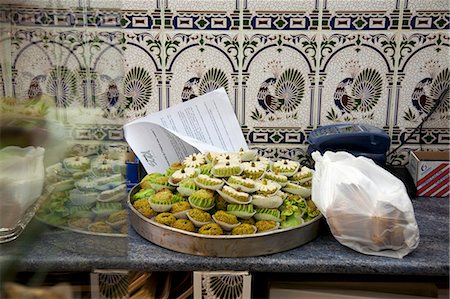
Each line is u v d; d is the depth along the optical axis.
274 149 1.34
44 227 0.86
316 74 1.29
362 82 1.29
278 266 0.93
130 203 1.06
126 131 1.22
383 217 0.94
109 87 0.91
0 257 0.78
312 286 0.99
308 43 1.26
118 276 0.87
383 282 1.00
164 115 1.26
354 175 0.98
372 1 1.23
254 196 0.99
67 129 0.89
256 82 1.30
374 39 1.26
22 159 0.83
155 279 1.04
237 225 0.96
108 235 0.89
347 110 1.31
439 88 1.29
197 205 0.98
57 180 0.89
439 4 1.23
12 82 0.90
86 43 0.87
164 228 0.96
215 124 1.29
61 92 0.89
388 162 1.34
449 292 0.98
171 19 1.26
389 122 1.32
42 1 0.85
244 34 1.26
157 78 1.30
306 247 0.99
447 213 1.15
